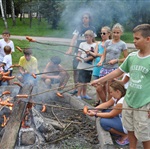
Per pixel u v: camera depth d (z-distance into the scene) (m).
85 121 4.34
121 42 4.54
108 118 3.69
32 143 3.44
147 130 2.92
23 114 2.76
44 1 20.41
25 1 25.14
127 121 3.10
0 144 2.30
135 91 2.90
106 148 3.41
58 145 3.56
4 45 6.15
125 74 3.71
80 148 3.53
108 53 4.59
